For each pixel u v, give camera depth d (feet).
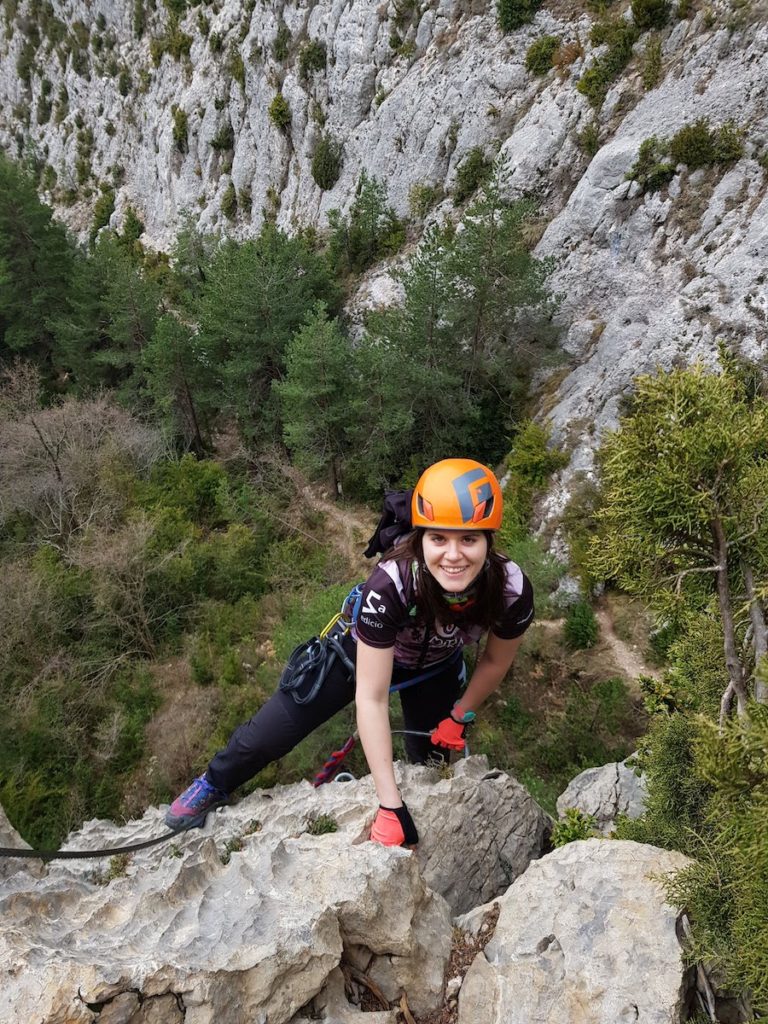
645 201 79.20
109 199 201.87
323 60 134.62
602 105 89.04
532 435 77.71
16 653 68.90
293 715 15.51
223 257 112.06
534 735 58.59
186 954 9.70
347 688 15.37
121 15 192.34
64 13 209.67
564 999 10.23
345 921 11.00
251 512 91.45
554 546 71.26
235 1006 9.23
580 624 62.85
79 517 83.30
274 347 99.91
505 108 102.89
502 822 18.33
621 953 10.59
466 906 15.78
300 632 61.41
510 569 11.84
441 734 14.47
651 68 84.17
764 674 7.68
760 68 72.84
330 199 136.46
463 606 11.66
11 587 70.03
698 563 9.89
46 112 225.76
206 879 12.51
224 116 160.86
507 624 12.24
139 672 72.28
